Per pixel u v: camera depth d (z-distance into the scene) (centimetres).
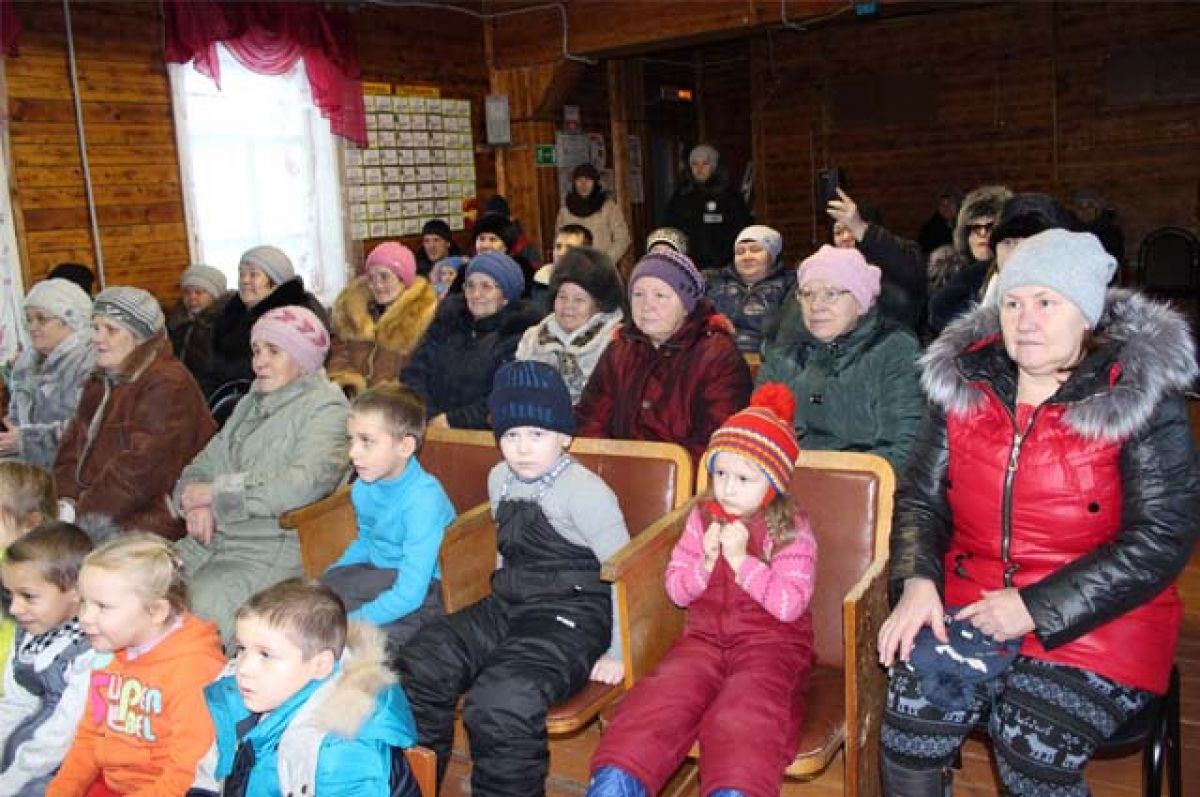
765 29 649
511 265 349
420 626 232
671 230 468
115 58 517
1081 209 700
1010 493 175
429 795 155
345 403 281
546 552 221
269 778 158
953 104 842
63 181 498
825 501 211
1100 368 167
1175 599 173
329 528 262
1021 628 166
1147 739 171
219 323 444
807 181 909
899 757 178
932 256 448
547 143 764
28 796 198
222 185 573
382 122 663
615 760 177
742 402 259
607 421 280
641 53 715
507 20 733
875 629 189
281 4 579
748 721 176
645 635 201
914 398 244
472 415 321
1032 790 167
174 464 296
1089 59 788
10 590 203
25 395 368
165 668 183
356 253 649
